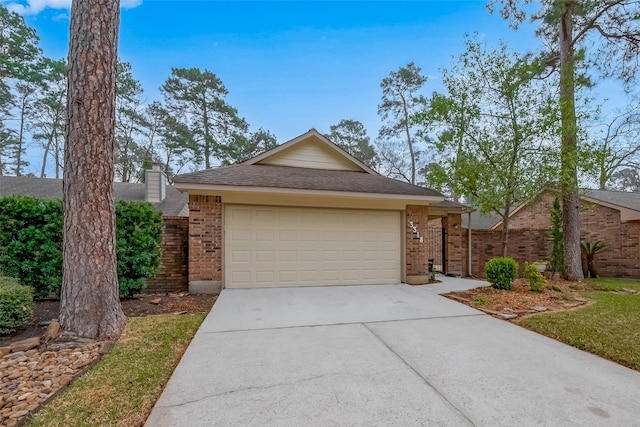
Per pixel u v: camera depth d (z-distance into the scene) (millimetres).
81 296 4379
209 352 3998
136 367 3568
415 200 8977
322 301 6781
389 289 8148
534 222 15617
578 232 10344
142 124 24703
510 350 4148
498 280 7859
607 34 10625
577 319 5457
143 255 6773
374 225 9102
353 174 10273
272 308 6168
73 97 4555
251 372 3451
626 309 6227
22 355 3857
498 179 8766
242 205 8188
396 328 5008
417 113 9898
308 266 8555
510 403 2871
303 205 8547
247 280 8141
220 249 7980
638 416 2686
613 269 12570
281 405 2807
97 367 3568
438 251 13234
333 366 3613
